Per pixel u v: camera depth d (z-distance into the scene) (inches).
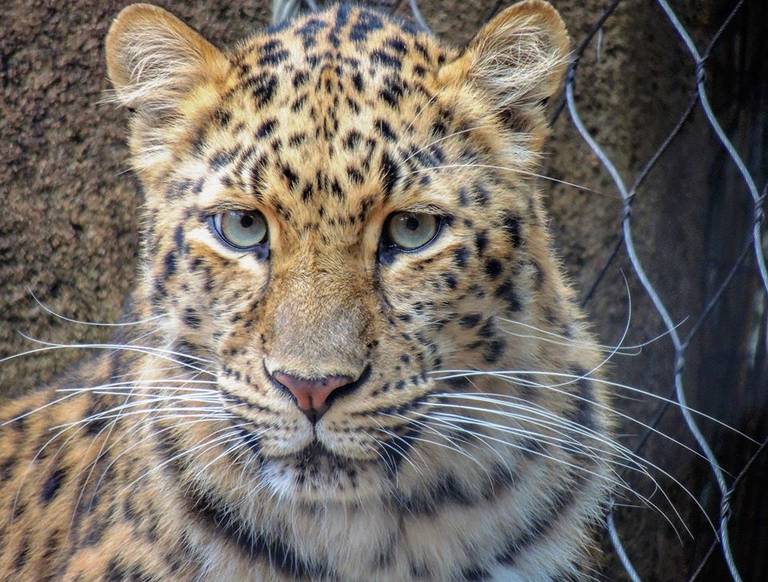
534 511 268.1
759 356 367.2
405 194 235.9
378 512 259.3
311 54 254.5
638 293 404.5
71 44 397.1
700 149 383.9
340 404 232.1
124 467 267.9
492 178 251.1
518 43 265.0
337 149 233.6
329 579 263.1
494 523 264.5
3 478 307.6
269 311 234.8
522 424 261.7
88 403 296.4
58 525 284.0
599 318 409.7
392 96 245.0
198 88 260.5
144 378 263.7
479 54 259.3
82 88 399.9
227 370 244.2
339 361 226.5
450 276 241.3
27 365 414.0
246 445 247.1
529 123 267.7
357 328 230.7
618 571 413.1
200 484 257.8
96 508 271.7
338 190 232.4
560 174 409.7
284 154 235.0
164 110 267.9
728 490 334.3
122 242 410.3
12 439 315.9
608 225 408.5
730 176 377.1
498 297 249.3
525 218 256.8
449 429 253.6
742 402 373.1
